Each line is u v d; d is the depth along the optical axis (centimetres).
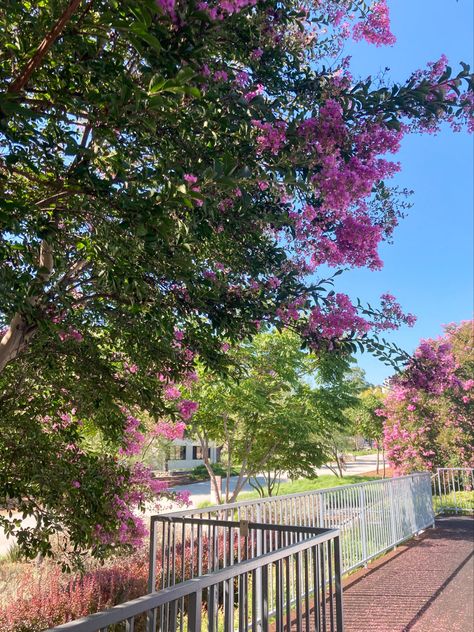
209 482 3719
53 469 512
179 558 601
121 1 194
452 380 554
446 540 1012
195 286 411
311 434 1564
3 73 254
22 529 526
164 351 511
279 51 385
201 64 285
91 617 173
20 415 521
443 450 1945
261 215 385
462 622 533
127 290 331
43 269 334
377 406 3136
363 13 495
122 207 256
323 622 350
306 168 346
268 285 453
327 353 463
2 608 593
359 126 362
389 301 481
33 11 283
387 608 580
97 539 550
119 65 258
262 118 337
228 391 1269
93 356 533
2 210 262
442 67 370
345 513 780
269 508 615
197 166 309
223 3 255
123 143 308
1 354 437
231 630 253
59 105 268
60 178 325
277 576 299
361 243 441
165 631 304
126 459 798
